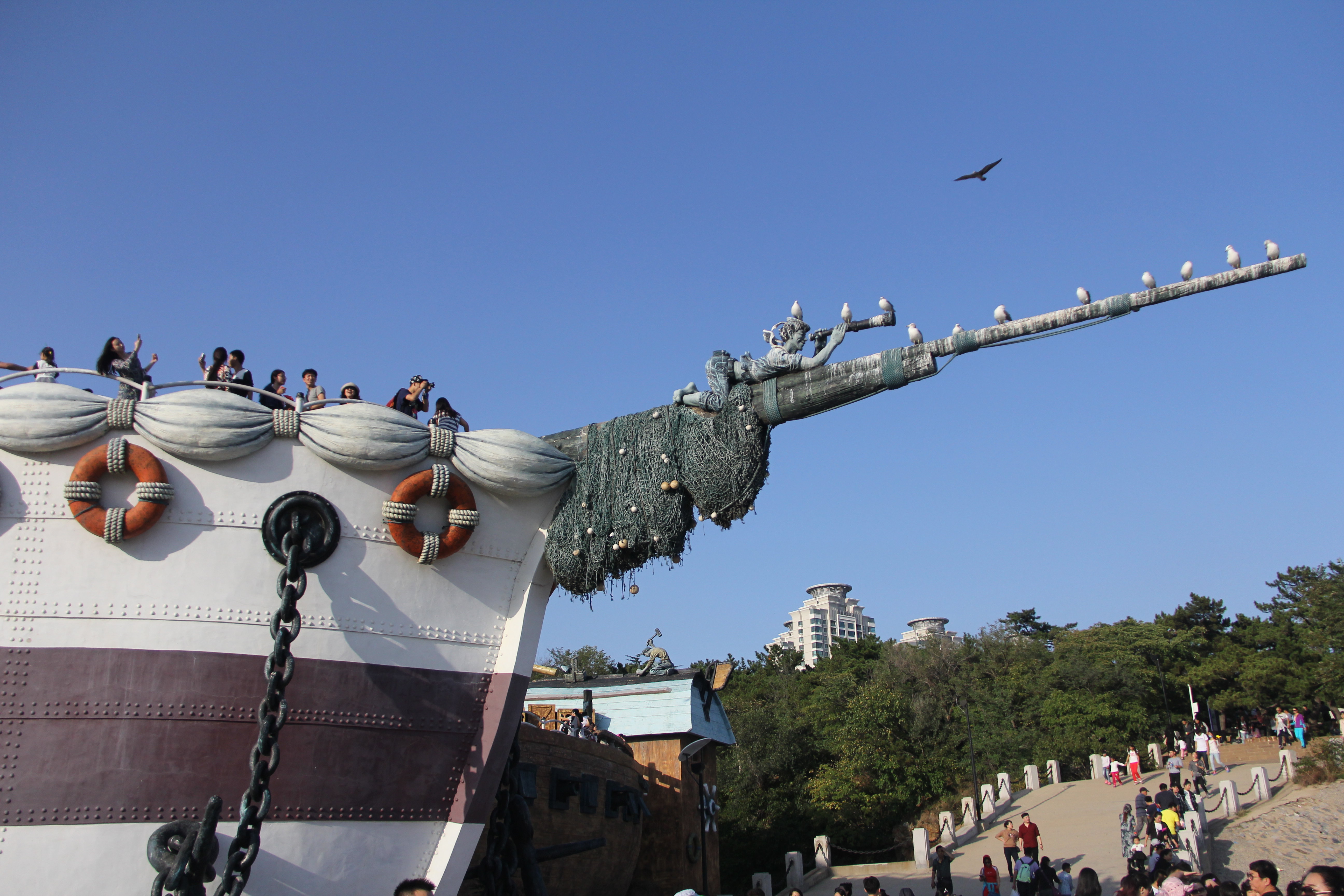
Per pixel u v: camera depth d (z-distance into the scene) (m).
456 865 10.82
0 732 9.27
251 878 9.79
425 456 10.91
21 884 9.09
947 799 41.06
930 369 10.59
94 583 9.63
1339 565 59.31
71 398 9.70
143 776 9.45
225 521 10.03
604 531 11.22
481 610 11.33
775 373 11.08
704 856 24.66
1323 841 23.02
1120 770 38.59
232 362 12.45
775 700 51.41
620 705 25.30
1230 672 52.91
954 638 55.75
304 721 10.12
